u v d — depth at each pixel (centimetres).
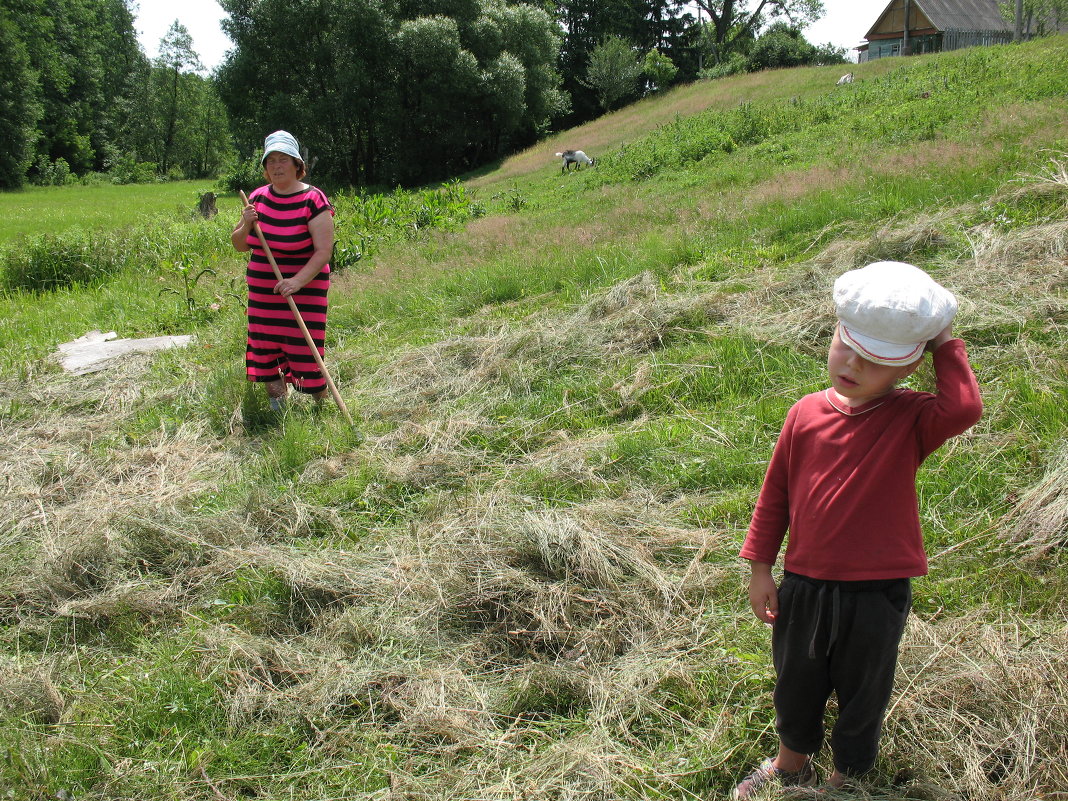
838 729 214
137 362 700
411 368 604
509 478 430
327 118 3875
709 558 339
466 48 4062
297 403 565
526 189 2192
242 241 545
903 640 271
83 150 6297
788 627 211
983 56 1927
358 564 366
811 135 1555
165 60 7312
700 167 1628
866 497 198
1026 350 433
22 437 552
